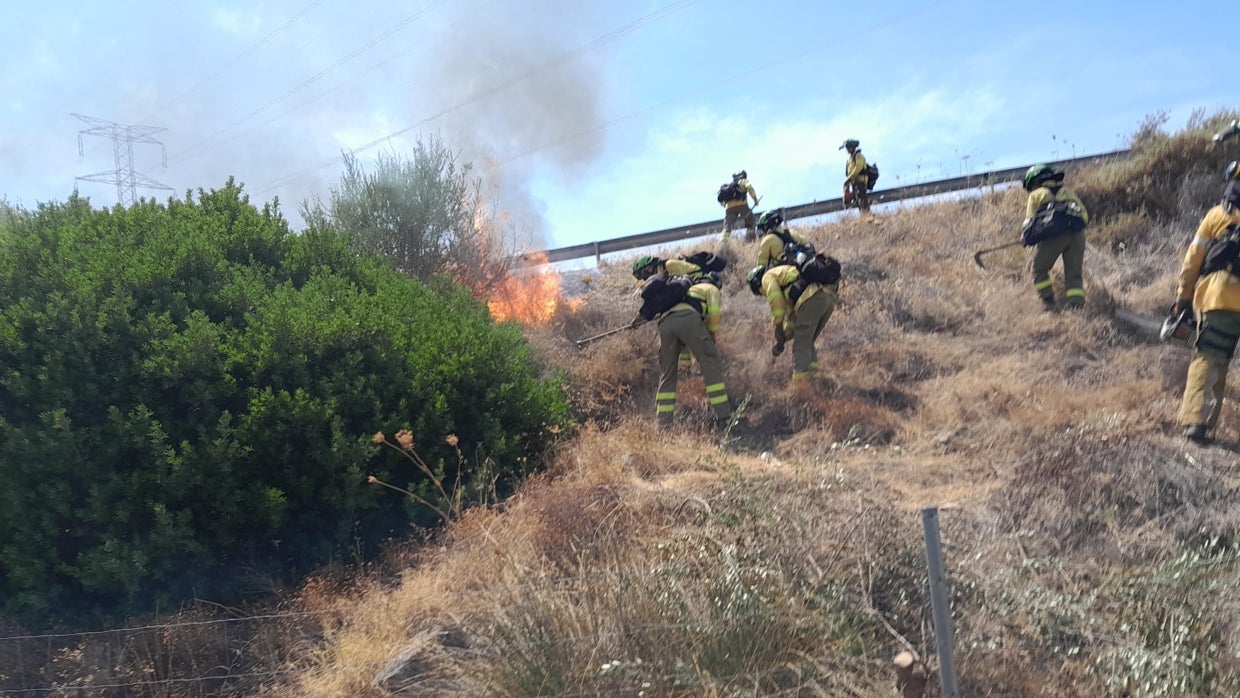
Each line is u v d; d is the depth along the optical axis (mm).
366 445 5879
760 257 8750
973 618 3906
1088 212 11508
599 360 8953
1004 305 9281
